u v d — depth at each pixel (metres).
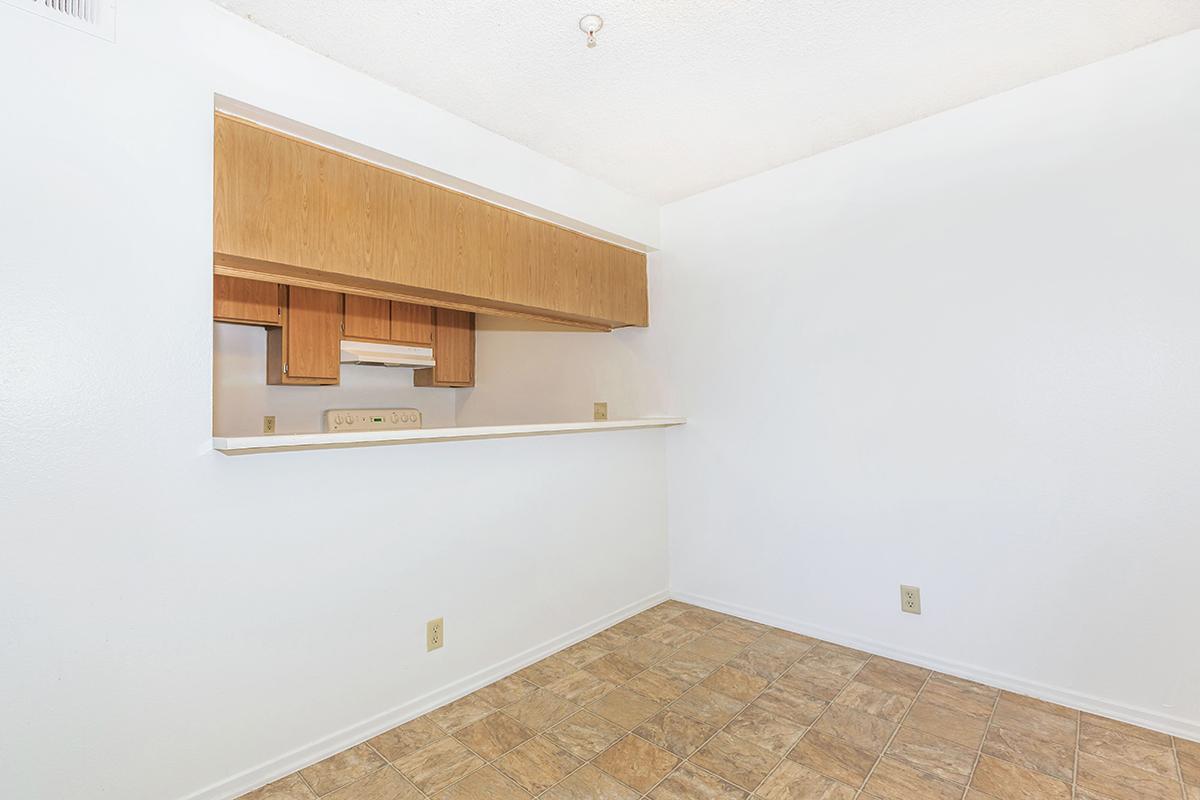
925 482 2.39
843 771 1.73
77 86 1.41
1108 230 1.99
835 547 2.65
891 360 2.47
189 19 1.59
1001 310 2.20
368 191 2.07
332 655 1.86
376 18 1.70
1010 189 2.18
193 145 1.60
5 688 1.30
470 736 1.94
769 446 2.86
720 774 1.73
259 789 1.67
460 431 2.07
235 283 2.97
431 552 2.14
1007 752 1.81
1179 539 1.88
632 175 2.89
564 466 2.69
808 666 2.42
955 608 2.32
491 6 1.65
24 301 1.33
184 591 1.55
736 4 1.67
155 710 1.50
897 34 1.83
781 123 2.40
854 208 2.57
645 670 2.41
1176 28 1.83
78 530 1.40
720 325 3.04
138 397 1.49
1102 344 2.01
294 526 1.77
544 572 2.58
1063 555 2.08
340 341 3.40
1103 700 2.00
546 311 2.83
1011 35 1.84
